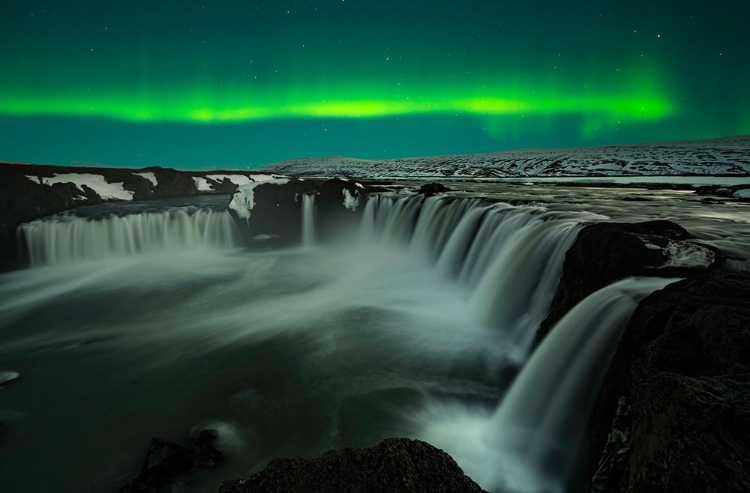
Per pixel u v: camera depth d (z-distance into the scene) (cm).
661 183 4300
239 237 2309
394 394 817
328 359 969
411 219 2025
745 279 487
